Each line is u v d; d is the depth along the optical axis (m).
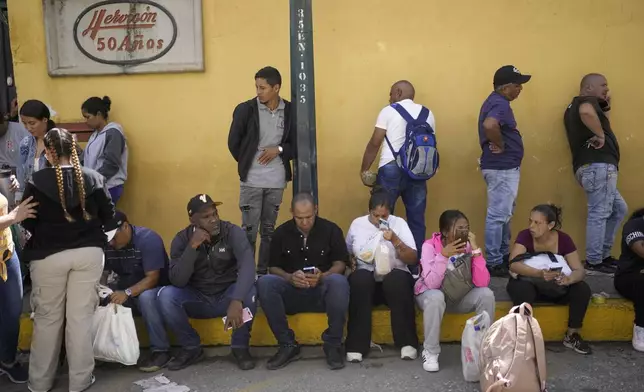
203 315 4.50
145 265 4.44
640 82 5.69
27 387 4.21
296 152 4.56
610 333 4.68
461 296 4.44
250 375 4.28
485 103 5.21
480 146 5.59
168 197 5.86
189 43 5.64
